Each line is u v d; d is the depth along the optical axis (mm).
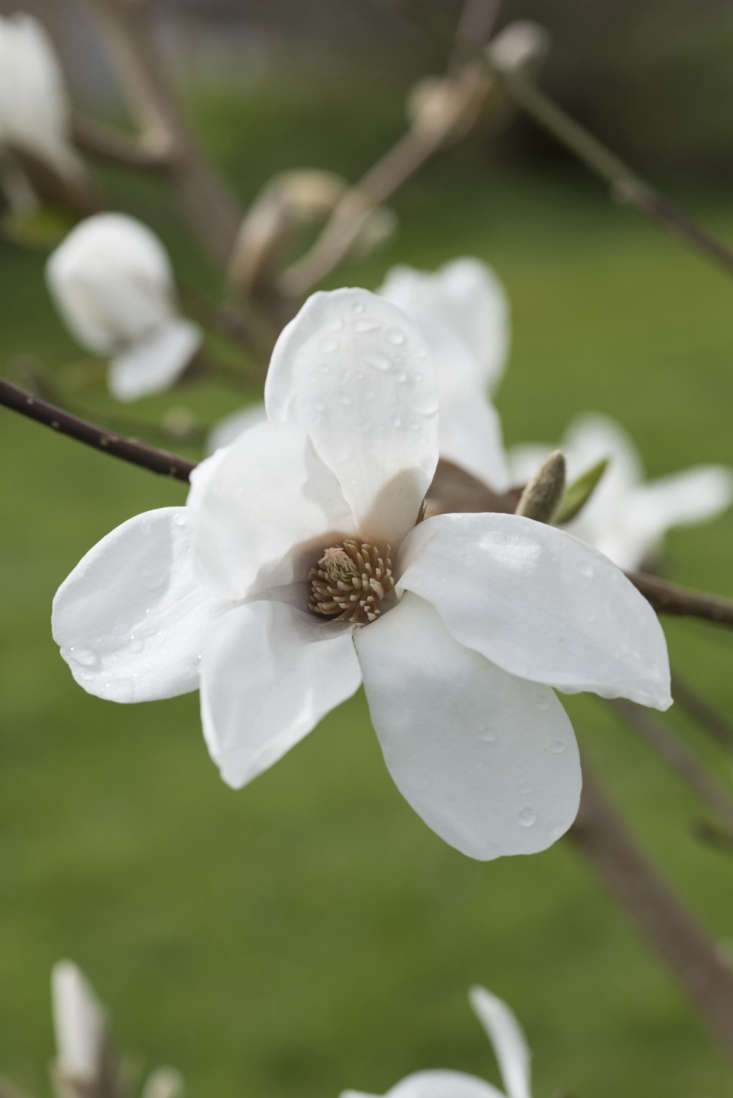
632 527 1399
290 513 797
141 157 1436
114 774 3596
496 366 1057
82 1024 1010
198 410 6020
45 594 4523
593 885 3053
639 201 1025
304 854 3227
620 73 9719
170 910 3041
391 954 2871
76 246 1315
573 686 766
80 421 828
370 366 791
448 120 1471
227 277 1420
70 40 6348
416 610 795
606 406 6254
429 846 3217
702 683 3641
